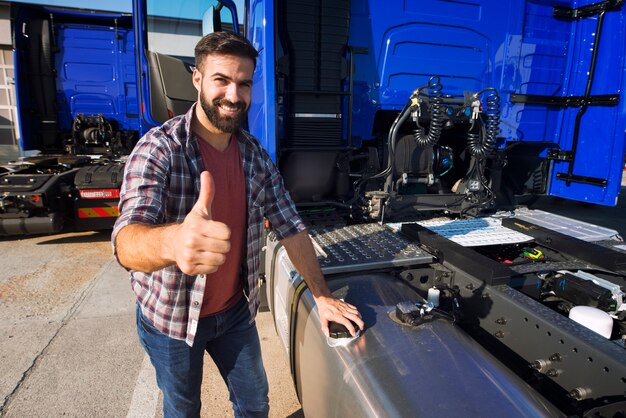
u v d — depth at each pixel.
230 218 1.32
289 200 1.55
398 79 2.71
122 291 3.42
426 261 1.82
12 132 10.55
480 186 2.81
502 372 1.07
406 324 1.24
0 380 2.25
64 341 2.65
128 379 2.28
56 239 4.90
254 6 2.56
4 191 4.22
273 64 2.27
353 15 2.55
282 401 2.12
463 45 2.79
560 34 3.00
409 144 2.85
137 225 0.97
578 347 1.18
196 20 4.23
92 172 4.64
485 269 1.56
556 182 3.16
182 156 1.17
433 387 1.00
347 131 2.58
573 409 1.24
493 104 2.63
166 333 1.23
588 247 1.91
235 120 1.19
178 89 3.59
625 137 2.66
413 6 2.65
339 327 1.25
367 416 1.03
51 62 6.37
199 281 1.19
